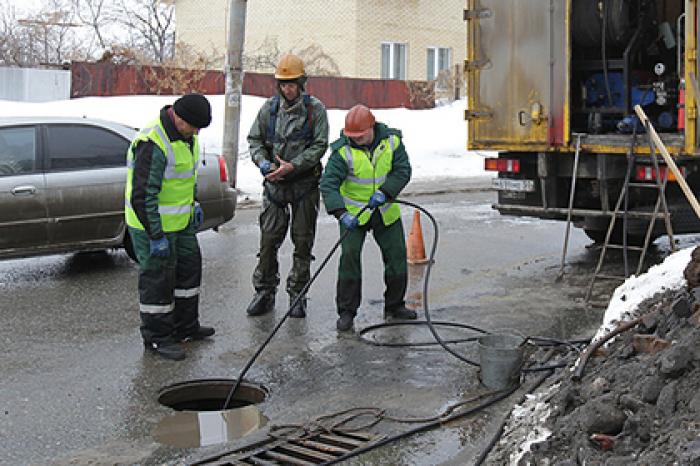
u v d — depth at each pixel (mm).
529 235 11820
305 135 7367
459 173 20266
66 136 9289
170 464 4789
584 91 9438
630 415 4246
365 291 8609
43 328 7414
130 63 25844
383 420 5312
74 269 9766
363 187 7121
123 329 7379
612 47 9375
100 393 5887
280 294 8508
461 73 30172
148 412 5566
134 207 6449
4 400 5758
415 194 16453
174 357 6543
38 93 23828
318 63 28797
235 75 14539
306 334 7172
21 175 8961
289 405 5637
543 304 8008
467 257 10305
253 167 18766
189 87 24469
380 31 31000
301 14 31328
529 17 9008
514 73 9133
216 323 7527
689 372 4293
